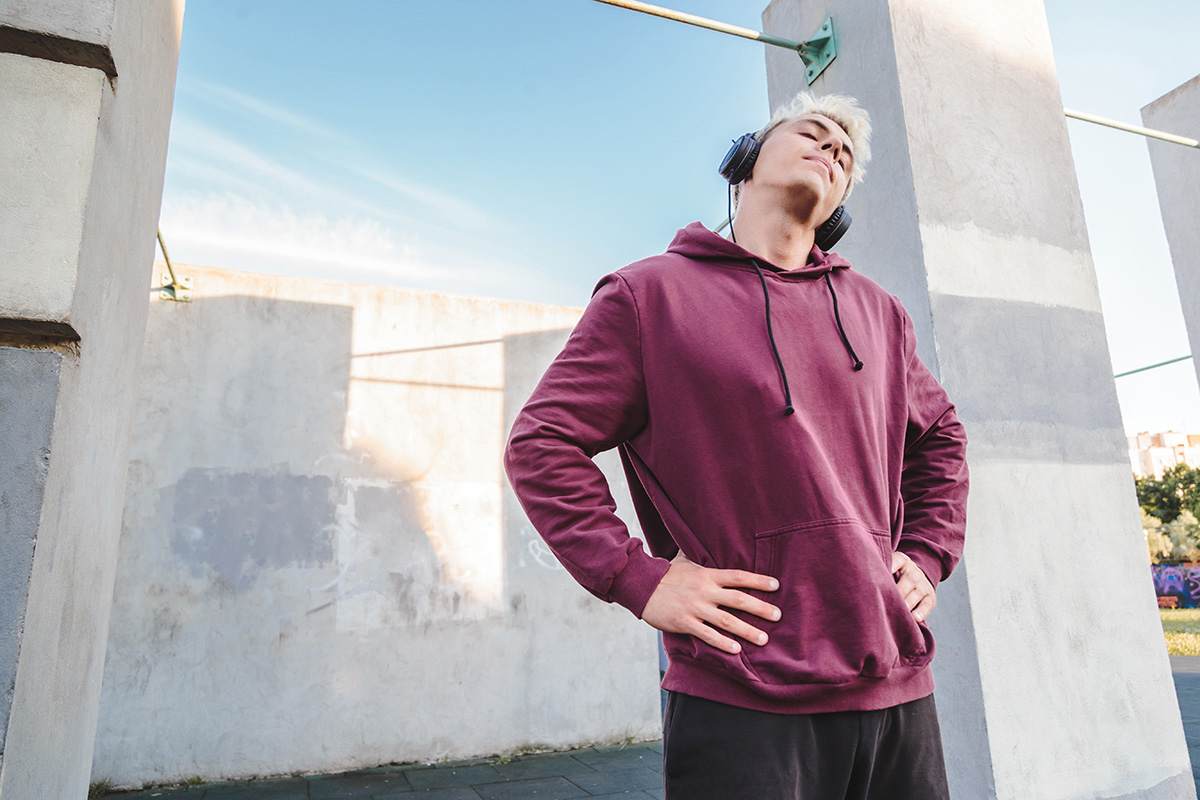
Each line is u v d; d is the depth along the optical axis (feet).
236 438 16.20
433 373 18.19
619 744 17.72
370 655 16.24
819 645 2.81
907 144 6.82
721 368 3.16
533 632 17.60
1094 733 6.23
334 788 14.28
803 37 8.37
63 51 3.06
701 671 2.93
